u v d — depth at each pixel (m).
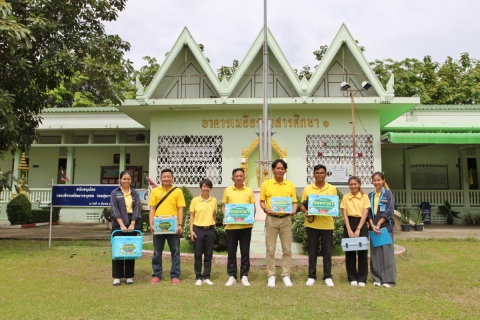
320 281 6.41
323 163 14.42
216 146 14.72
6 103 9.16
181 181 14.66
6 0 9.84
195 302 5.12
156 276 6.37
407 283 6.25
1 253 9.05
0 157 11.89
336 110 14.61
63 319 4.46
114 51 11.38
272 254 6.18
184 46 14.80
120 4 11.53
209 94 14.91
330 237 6.23
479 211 18.36
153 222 6.38
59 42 10.73
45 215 18.19
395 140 14.12
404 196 18.52
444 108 18.97
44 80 11.29
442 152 19.73
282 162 6.27
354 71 14.95
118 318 4.49
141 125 18.72
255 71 14.95
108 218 15.80
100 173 20.78
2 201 18.91
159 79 14.30
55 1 10.42
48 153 21.03
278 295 5.48
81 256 8.69
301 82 13.91
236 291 5.71
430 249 9.84
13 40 8.67
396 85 24.86
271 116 14.59
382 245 6.16
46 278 6.57
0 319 4.45
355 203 6.39
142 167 20.62
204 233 6.32
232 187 6.48
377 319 4.48
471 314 4.68
